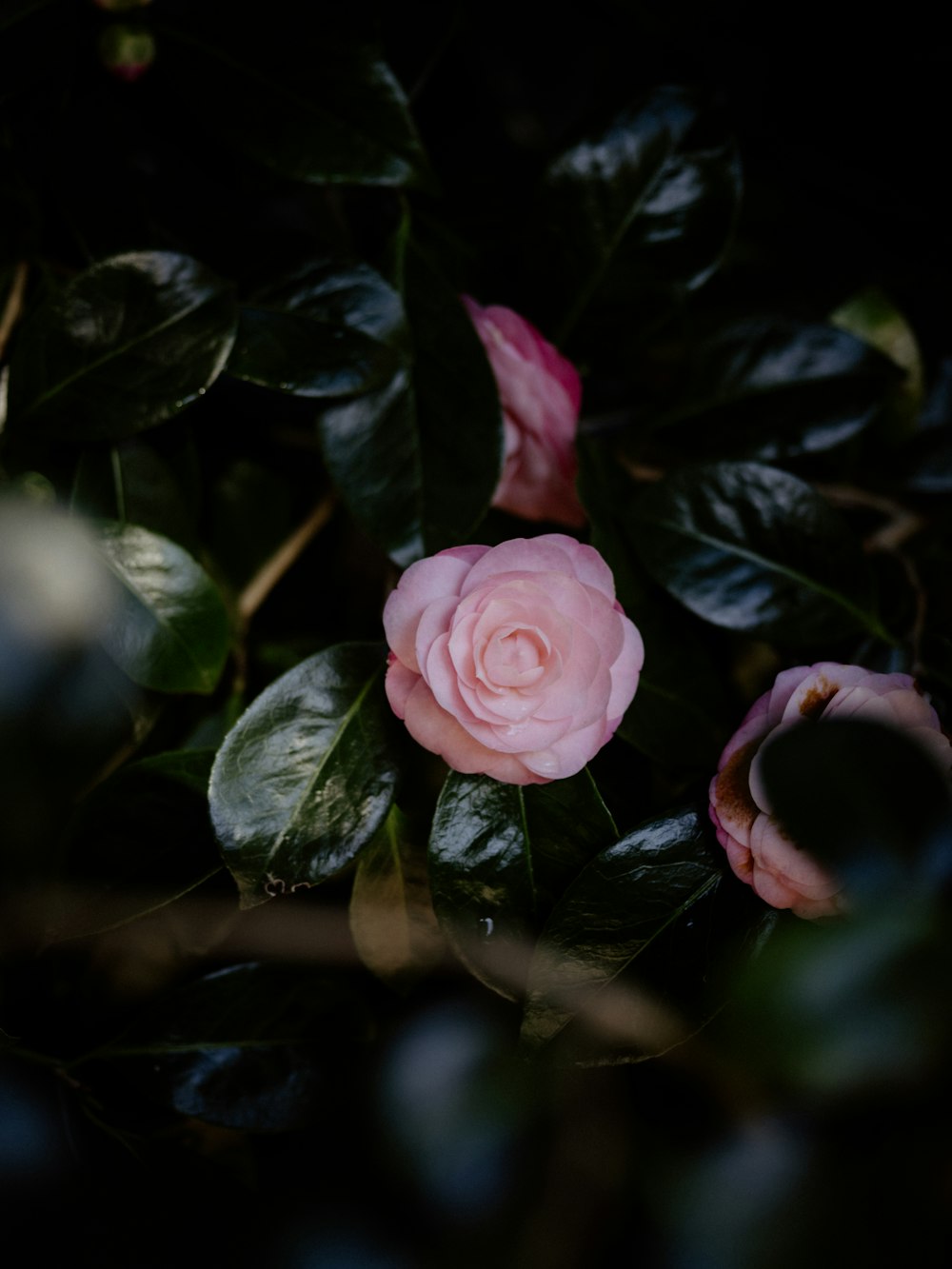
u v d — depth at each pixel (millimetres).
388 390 618
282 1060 614
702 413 679
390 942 595
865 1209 530
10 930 628
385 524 609
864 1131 538
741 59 799
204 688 598
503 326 616
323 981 620
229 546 690
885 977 464
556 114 828
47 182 644
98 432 592
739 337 680
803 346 679
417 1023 623
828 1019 473
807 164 798
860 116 798
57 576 587
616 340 678
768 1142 552
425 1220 602
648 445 684
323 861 552
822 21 785
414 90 698
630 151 659
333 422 617
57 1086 615
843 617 617
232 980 616
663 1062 584
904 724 530
